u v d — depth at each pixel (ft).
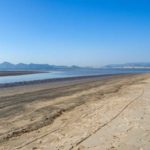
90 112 36.52
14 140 24.02
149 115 32.76
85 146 21.70
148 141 22.50
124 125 28.14
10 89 75.77
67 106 42.47
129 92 59.52
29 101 49.32
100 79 128.98
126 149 20.68
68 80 124.36
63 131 26.84
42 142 23.26
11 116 35.12
